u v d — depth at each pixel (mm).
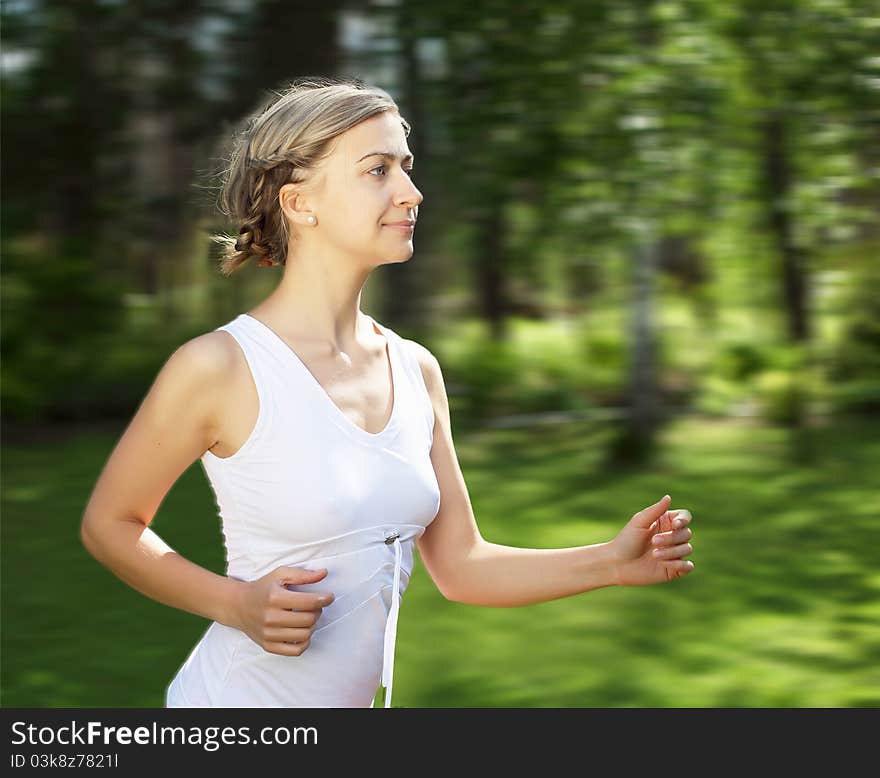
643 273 14172
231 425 2559
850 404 16516
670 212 11445
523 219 12047
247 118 2812
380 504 2586
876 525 10578
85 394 16078
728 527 10672
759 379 16797
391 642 2572
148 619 7859
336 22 11883
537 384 18672
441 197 12078
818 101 10828
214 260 2875
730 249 13820
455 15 10508
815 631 7688
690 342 19484
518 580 2820
